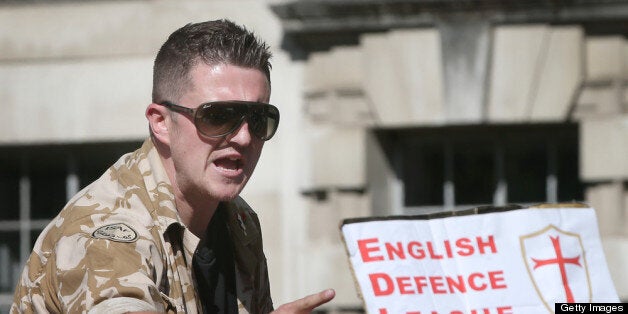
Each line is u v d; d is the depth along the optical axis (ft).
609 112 46.24
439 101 46.98
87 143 50.83
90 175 51.65
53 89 50.29
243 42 19.24
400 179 49.34
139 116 49.70
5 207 52.03
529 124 47.47
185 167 19.17
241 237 20.99
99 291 17.02
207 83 18.95
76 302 17.24
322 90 47.98
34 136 50.31
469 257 20.34
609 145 46.24
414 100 47.19
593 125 46.39
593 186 46.73
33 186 51.88
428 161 49.42
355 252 20.01
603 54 46.29
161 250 18.63
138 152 19.72
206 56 19.03
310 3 46.32
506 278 20.33
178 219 19.06
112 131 49.85
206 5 49.11
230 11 48.93
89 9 50.16
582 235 20.70
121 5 49.88
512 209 20.65
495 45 46.70
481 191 49.08
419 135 49.47
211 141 19.03
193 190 19.34
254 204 48.73
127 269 17.43
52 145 51.21
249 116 19.03
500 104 46.70
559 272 20.44
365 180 47.78
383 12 46.52
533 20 46.14
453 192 49.29
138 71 49.75
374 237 20.08
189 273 19.33
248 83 19.12
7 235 52.01
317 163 48.14
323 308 47.85
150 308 16.96
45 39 50.37
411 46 47.06
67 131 50.16
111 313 16.55
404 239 20.16
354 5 46.19
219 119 18.89
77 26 50.19
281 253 48.47
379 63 47.37
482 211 20.53
